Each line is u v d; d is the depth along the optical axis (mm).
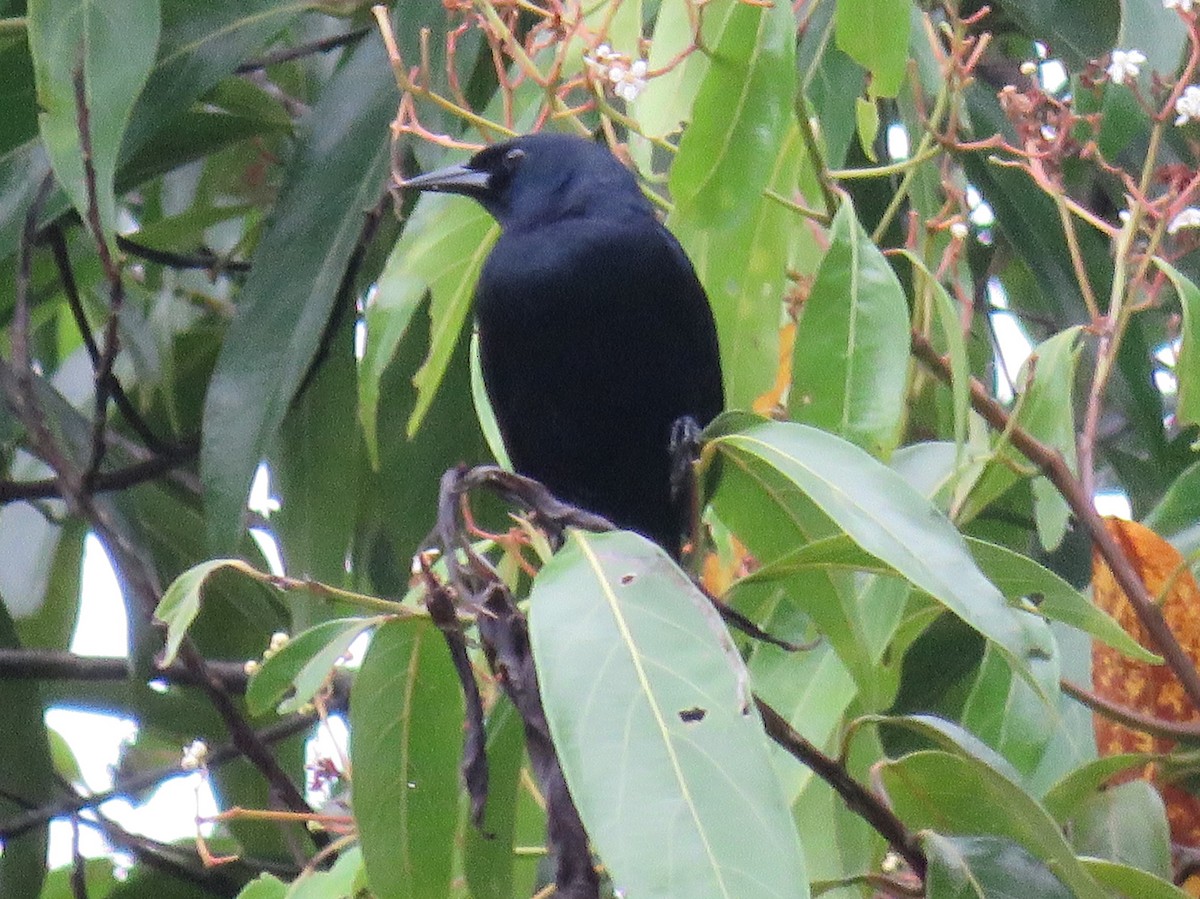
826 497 5125
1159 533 7535
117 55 7559
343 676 9562
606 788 4391
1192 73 6781
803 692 6621
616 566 4711
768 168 6375
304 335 8859
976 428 7074
